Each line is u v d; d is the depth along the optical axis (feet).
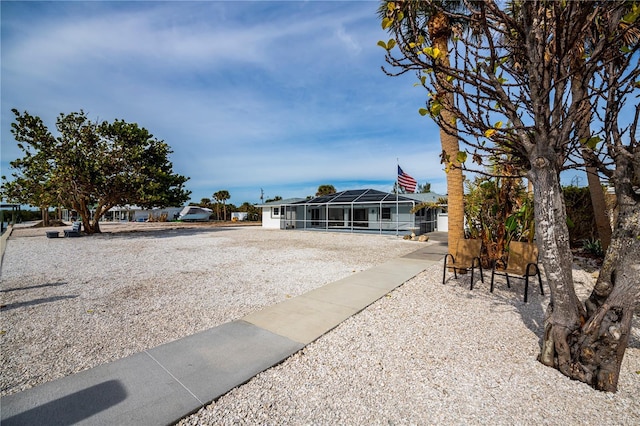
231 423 7.47
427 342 11.95
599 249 29.14
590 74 7.90
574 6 7.26
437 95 8.16
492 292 18.90
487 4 7.70
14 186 62.90
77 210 67.62
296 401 8.35
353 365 10.27
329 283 21.65
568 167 9.53
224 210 174.70
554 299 9.55
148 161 71.41
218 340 12.03
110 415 7.45
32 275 25.07
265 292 19.51
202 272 26.13
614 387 8.41
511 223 23.58
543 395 8.45
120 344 11.94
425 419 7.59
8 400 8.02
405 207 75.56
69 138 64.90
